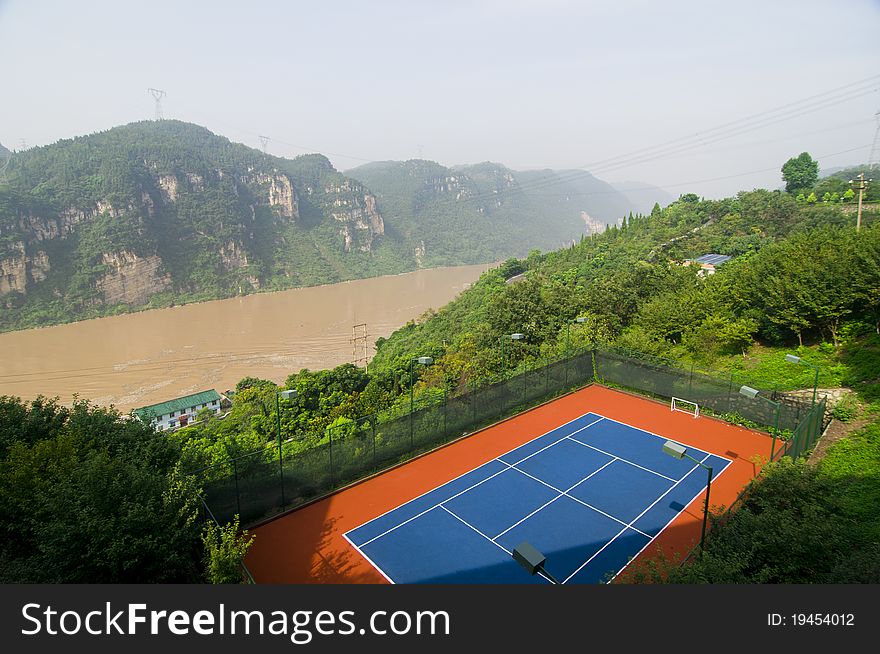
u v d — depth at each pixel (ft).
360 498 84.69
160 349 398.62
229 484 74.59
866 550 54.70
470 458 98.12
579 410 119.85
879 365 106.32
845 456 81.87
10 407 70.59
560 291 184.65
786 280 126.72
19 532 56.03
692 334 137.39
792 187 341.21
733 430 106.83
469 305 328.29
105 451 57.47
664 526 75.61
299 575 65.62
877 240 119.55
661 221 380.17
